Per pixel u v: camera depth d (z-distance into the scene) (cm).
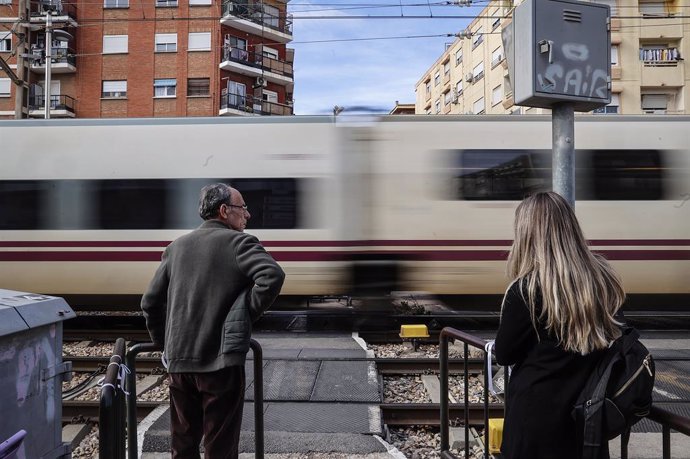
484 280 776
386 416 485
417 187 784
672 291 780
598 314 174
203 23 3133
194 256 260
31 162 809
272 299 253
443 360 348
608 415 165
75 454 429
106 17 3108
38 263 801
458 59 3734
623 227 775
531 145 789
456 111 3766
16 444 170
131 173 805
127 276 800
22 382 241
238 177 799
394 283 780
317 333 820
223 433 252
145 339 779
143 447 402
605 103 343
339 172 791
